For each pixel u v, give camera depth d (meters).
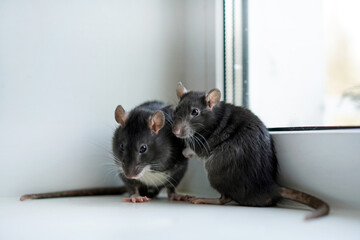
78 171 0.51
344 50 0.44
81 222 0.34
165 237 0.30
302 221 0.35
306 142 0.42
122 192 0.52
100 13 0.53
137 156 0.45
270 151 0.43
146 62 0.56
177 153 0.48
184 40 0.58
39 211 0.39
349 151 0.39
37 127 0.49
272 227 0.32
